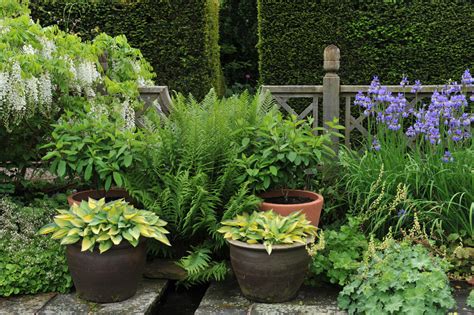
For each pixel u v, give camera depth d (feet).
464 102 12.32
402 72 20.11
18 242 10.53
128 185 10.79
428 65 19.98
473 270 10.53
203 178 10.66
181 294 11.36
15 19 11.62
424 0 19.69
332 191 12.86
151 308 9.85
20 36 11.30
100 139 10.93
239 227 10.14
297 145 11.11
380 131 13.10
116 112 12.25
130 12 20.62
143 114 13.74
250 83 31.55
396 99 12.73
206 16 20.81
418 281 9.07
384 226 12.12
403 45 20.03
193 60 20.76
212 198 10.75
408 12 19.76
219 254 11.55
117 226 9.50
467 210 11.55
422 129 12.33
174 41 20.70
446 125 13.37
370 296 9.22
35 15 20.54
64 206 12.20
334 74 14.01
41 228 10.49
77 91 12.40
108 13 20.65
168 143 11.15
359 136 17.94
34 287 10.12
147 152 11.16
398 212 12.00
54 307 9.59
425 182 12.03
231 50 30.17
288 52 20.27
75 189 13.60
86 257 9.44
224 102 12.28
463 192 11.48
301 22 20.10
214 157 11.15
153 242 11.25
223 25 30.55
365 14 19.90
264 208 10.96
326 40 20.08
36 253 10.36
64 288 10.19
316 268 10.23
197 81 20.90
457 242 11.34
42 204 12.06
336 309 9.52
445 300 8.95
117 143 10.85
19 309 9.53
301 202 11.60
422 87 14.05
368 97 13.17
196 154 10.87
